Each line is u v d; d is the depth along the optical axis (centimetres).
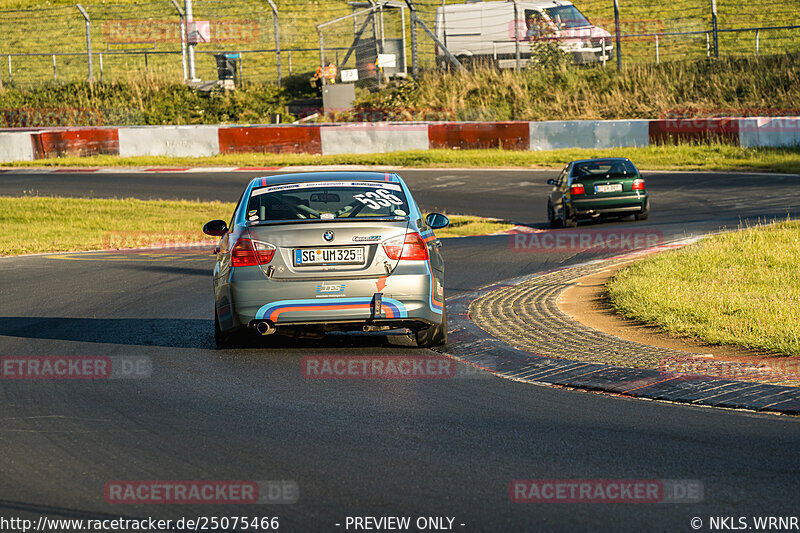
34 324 3544
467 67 14750
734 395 2248
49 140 13075
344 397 2378
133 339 3212
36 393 2467
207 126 13062
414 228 2839
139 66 16975
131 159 12794
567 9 14438
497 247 5903
